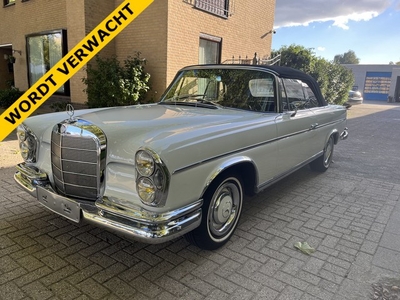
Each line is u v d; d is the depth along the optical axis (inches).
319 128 183.9
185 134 95.8
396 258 113.6
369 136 388.2
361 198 173.2
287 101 149.4
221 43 402.3
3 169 189.0
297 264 108.2
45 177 112.2
